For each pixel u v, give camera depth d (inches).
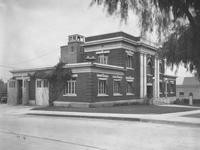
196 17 269.3
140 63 1428.4
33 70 1258.6
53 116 801.6
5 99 1497.3
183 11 267.7
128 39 1338.6
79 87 1096.2
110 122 638.5
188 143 365.1
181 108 1088.2
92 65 1065.5
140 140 386.9
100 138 403.2
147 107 1128.2
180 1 260.8
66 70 1118.4
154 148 331.0
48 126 552.1
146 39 324.8
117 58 1309.1
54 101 1176.2
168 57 483.5
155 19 300.5
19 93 1354.6
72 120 684.1
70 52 1514.5
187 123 592.7
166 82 1761.8
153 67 1558.8
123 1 277.1
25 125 569.0
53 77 1118.4
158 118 676.7
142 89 1435.8
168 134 446.9
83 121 658.2
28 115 837.8
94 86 1087.6
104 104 1143.6
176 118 679.7
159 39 329.7
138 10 286.5
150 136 425.1
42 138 401.1
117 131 479.8
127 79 1343.5
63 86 1120.8
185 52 375.9
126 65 1346.0
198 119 658.2
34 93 1291.8
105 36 1369.3
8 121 658.8
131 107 1114.1
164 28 312.3
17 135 430.3
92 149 323.3
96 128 521.0
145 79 1461.6
